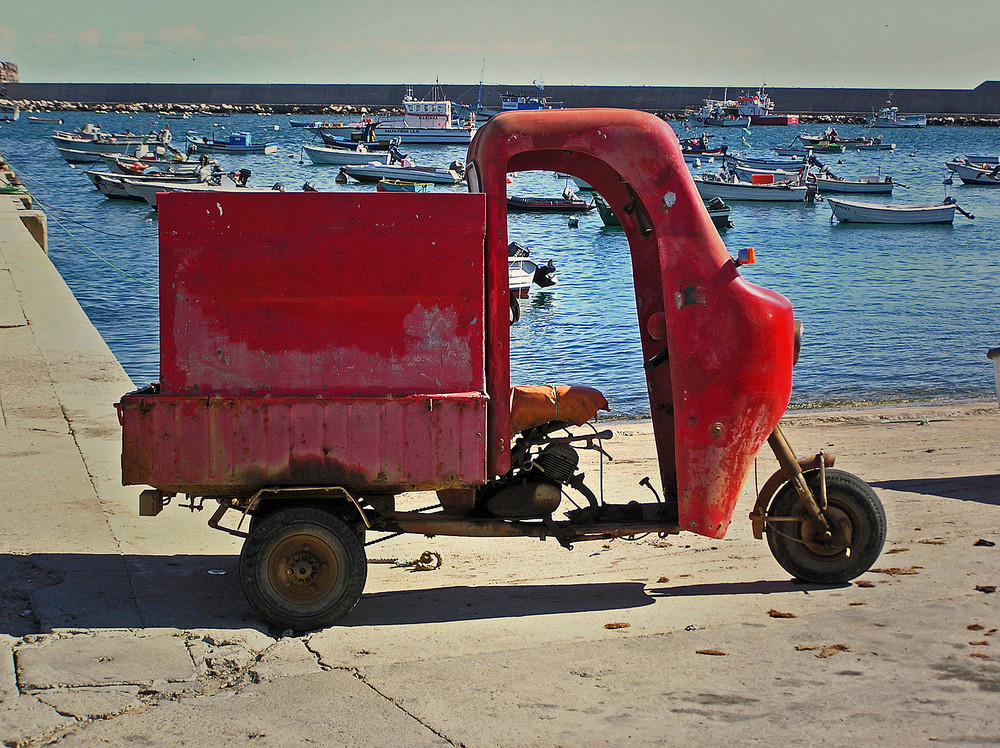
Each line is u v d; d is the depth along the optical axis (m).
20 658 4.86
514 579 6.65
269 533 5.36
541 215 54.22
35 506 7.19
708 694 4.56
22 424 9.14
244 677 4.80
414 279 5.41
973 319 26.97
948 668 4.81
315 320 5.40
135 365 20.77
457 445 5.43
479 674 4.82
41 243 27.19
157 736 4.16
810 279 35.16
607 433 6.05
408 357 5.43
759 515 6.30
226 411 5.36
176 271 5.37
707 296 5.70
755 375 5.72
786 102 193.38
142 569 6.23
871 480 9.86
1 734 4.14
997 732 4.11
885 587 6.16
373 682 4.72
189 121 171.62
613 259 39.59
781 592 6.17
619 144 5.65
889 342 23.70
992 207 62.69
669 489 6.70
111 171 67.19
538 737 4.13
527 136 5.54
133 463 5.39
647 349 6.71
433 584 6.52
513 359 21.92
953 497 8.94
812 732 4.15
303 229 5.36
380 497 5.73
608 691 4.61
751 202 62.12
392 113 184.38
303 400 5.37
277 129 150.50
